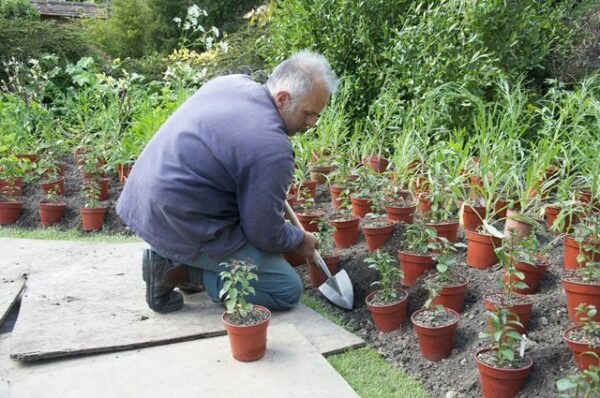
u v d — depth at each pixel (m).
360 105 6.08
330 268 3.68
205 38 10.34
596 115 4.21
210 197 3.01
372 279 3.49
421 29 5.31
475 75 4.99
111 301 3.46
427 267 3.28
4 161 5.46
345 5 5.99
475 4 5.09
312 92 2.98
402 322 3.11
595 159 3.75
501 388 2.39
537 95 5.71
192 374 2.66
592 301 2.60
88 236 4.95
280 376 2.62
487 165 3.83
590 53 5.88
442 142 4.44
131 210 3.19
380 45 5.91
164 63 9.78
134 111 6.89
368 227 3.68
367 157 5.14
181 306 3.37
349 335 3.08
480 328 2.81
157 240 3.11
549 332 2.65
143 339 2.96
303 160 5.11
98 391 2.55
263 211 2.95
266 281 3.25
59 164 6.06
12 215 5.26
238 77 3.21
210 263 3.20
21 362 2.83
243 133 2.90
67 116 7.63
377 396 2.58
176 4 14.27
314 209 4.38
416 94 5.18
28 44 8.93
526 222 3.47
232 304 2.70
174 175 2.98
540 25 5.42
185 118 3.06
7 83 8.77
